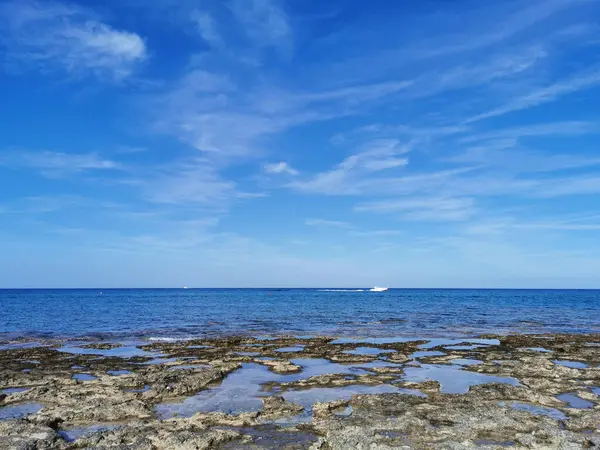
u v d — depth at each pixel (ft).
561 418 47.37
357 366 78.07
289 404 51.85
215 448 39.24
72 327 154.20
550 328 152.05
